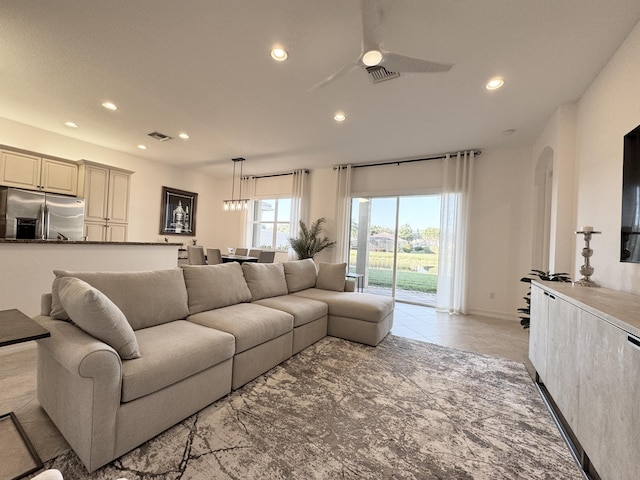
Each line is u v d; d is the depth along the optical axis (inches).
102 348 52.6
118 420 54.6
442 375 97.9
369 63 78.0
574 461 60.0
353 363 105.0
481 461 59.2
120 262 131.2
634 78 80.1
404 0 72.7
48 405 63.9
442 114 138.2
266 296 128.0
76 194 188.9
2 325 57.2
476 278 189.6
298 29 85.6
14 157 161.2
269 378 91.4
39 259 107.7
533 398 84.6
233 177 276.4
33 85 123.3
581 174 114.5
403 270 223.0
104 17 83.3
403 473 55.2
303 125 158.6
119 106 142.3
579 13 75.8
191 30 87.5
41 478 27.5
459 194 191.0
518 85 110.9
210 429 65.6
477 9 75.4
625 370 44.3
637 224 69.8
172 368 63.3
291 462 56.8
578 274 114.0
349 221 237.1
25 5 79.1
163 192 257.1
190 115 150.3
